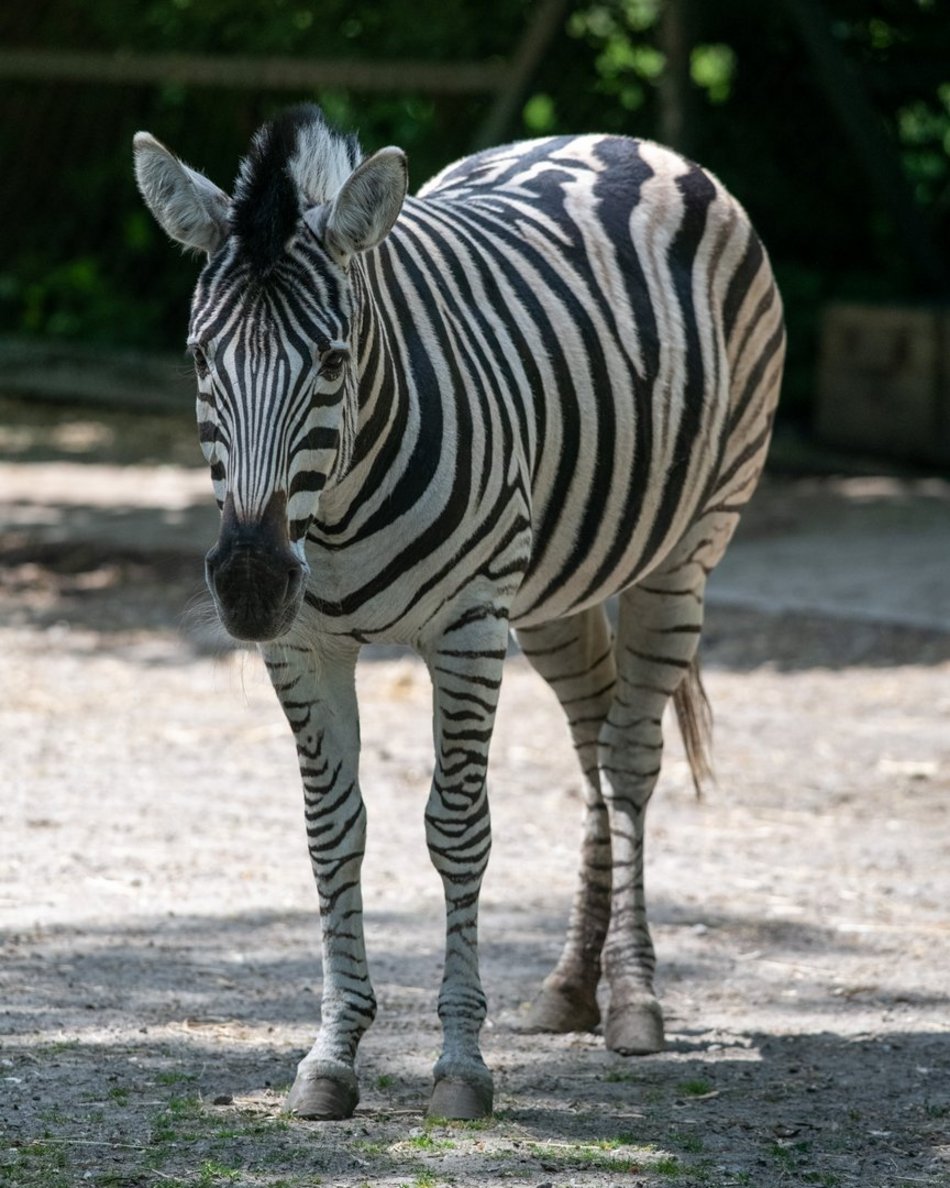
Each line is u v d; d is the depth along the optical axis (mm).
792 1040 11078
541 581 10492
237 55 42188
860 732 19109
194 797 16344
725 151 37812
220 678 21125
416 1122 9430
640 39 37312
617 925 11383
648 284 11117
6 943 12164
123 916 12945
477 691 9406
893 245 38469
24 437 37688
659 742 11500
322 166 8883
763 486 32844
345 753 9695
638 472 10672
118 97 43875
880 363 34594
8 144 44750
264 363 8172
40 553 27078
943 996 11938
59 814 15562
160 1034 10641
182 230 8688
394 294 9289
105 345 43562
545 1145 9070
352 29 41281
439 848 9594
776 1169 8859
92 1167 8594
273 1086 9883
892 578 25469
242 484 8109
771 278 12398
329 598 9148
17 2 44312
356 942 9812
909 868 14859
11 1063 10000
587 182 11492
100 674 21141
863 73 36500
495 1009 11656
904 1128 9523
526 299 10242
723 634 23188
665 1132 9391
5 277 44844
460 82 37562
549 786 17219
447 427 9141
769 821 16172
